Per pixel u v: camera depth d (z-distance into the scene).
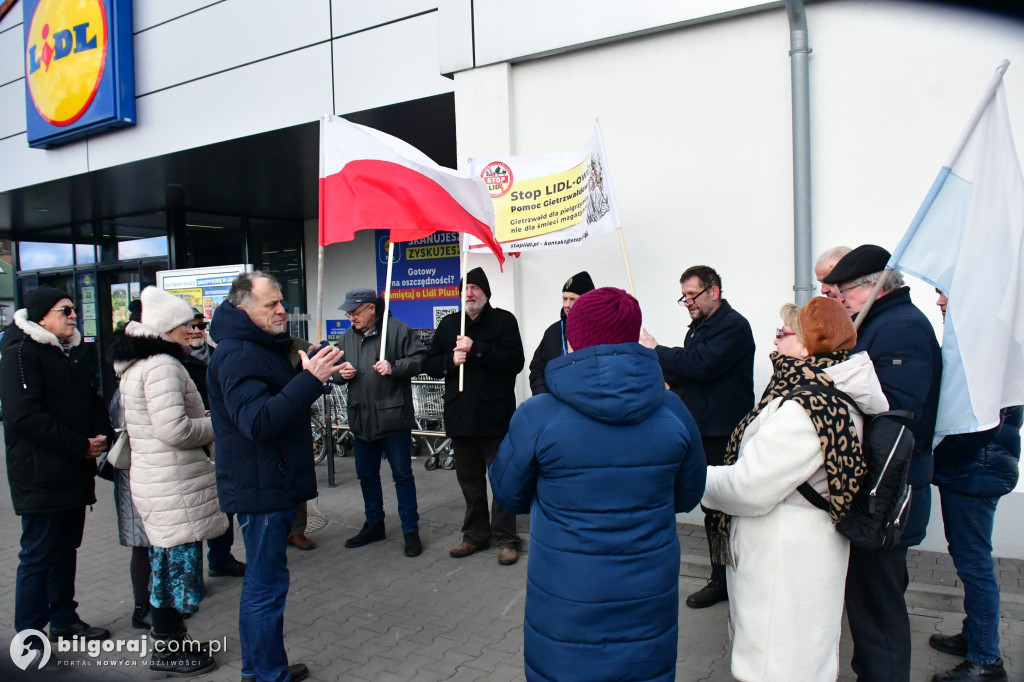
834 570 2.46
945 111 4.30
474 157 5.34
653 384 2.18
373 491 5.41
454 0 5.70
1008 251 2.97
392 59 6.49
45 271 13.61
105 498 7.28
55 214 11.92
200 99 7.62
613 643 2.16
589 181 4.65
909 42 4.37
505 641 3.80
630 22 5.03
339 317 11.34
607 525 2.17
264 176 9.04
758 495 2.43
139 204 10.94
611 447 2.18
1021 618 3.71
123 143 8.30
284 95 7.08
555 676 2.19
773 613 2.46
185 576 3.55
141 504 3.52
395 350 5.22
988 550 3.16
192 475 3.57
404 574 4.79
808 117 4.57
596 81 5.31
